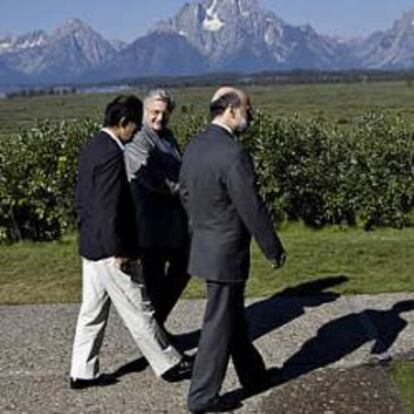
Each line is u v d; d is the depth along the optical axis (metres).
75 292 7.61
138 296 5.23
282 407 4.92
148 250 5.66
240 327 5.02
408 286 7.59
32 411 4.94
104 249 5.07
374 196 11.18
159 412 4.90
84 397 5.14
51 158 10.56
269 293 7.40
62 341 6.18
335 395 5.05
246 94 4.83
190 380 5.27
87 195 5.06
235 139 4.79
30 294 7.57
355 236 10.63
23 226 10.60
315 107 71.81
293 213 11.27
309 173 11.10
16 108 103.44
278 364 5.61
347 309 6.85
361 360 5.65
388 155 11.25
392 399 4.96
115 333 6.25
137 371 5.53
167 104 5.65
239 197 4.64
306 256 8.98
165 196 5.63
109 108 5.05
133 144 5.56
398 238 10.32
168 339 5.68
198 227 4.82
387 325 6.40
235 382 5.30
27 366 5.67
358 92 122.62
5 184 10.46
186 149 4.89
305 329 6.35
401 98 96.69
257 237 4.68
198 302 7.05
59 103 118.94
